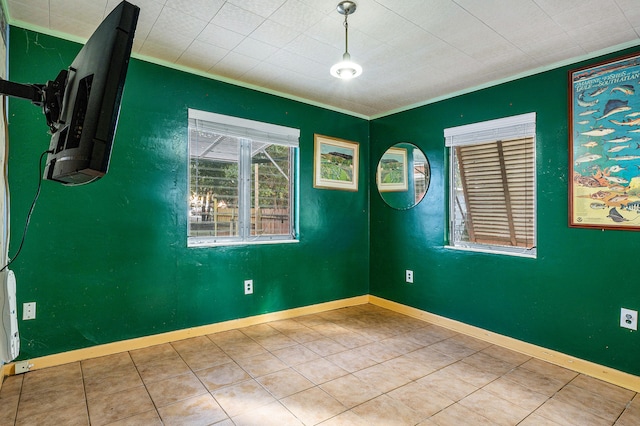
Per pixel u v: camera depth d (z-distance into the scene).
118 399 2.05
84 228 2.55
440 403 2.07
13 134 2.30
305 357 2.68
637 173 2.30
